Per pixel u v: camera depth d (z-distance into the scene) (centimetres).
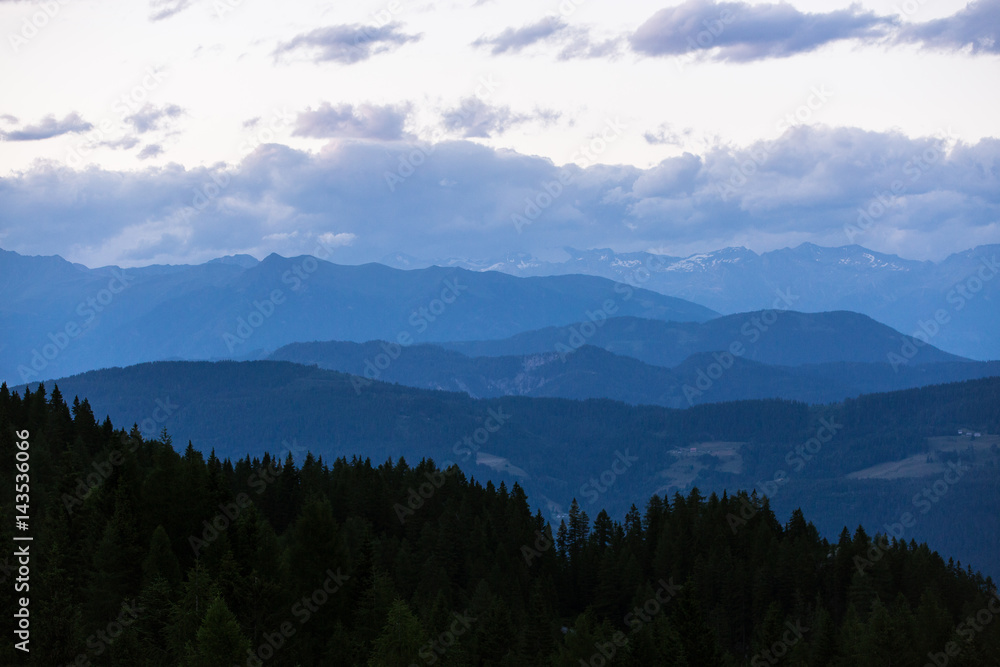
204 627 10525
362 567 14125
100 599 12306
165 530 13912
